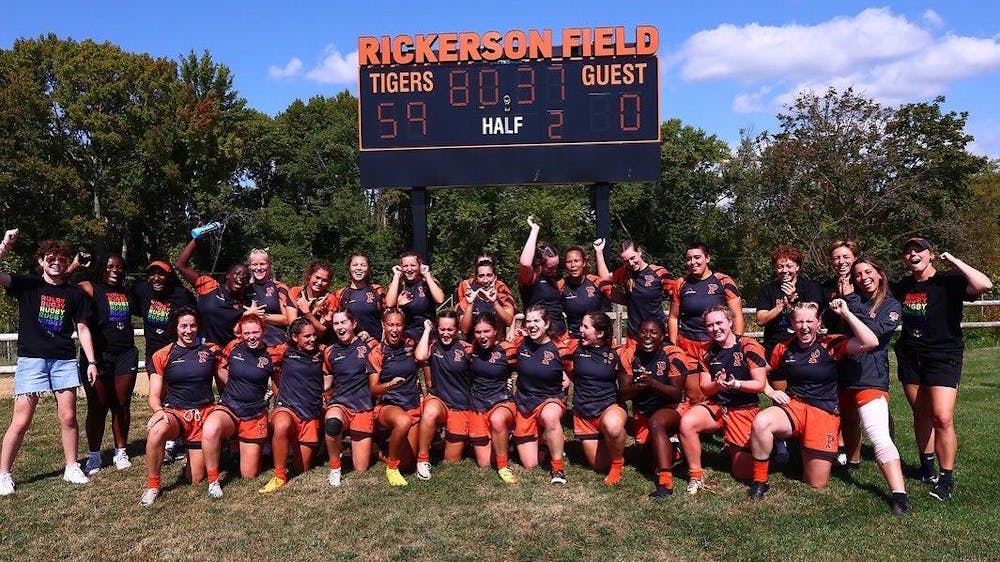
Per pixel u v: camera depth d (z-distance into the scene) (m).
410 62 9.04
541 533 4.75
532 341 6.07
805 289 6.32
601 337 5.91
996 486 5.47
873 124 23.84
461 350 6.23
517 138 9.05
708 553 4.41
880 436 5.18
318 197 40.66
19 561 4.41
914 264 5.45
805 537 4.59
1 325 16.89
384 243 36.97
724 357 5.73
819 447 5.46
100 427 6.20
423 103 9.03
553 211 28.39
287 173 42.34
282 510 5.21
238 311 6.45
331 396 6.33
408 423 5.76
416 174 9.07
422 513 5.12
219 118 37.62
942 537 4.56
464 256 28.73
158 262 6.61
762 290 6.58
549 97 9.05
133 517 5.11
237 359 5.89
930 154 24.92
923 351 5.43
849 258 5.77
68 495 5.58
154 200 36.66
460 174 9.05
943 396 5.28
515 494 5.50
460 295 7.02
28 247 31.98
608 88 9.07
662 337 5.77
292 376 5.96
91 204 34.34
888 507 5.08
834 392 5.51
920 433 5.65
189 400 5.79
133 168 34.75
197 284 6.61
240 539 4.71
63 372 5.79
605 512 5.11
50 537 4.77
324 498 5.45
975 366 11.54
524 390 6.12
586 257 6.93
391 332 6.04
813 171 23.94
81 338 5.90
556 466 5.77
